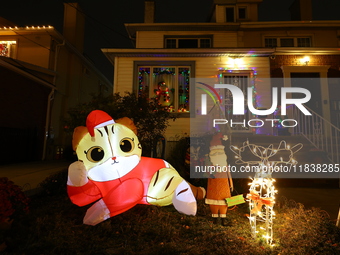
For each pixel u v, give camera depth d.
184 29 11.56
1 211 2.95
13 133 10.33
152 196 3.45
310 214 4.19
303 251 3.07
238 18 12.27
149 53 10.04
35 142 11.81
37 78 11.73
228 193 3.91
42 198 5.08
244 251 3.04
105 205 3.35
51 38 13.26
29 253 2.80
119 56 10.34
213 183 3.94
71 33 15.14
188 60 10.32
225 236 3.46
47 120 12.65
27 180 6.31
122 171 3.33
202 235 3.55
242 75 10.33
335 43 11.33
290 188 6.85
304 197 5.88
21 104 11.09
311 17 12.52
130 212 4.19
